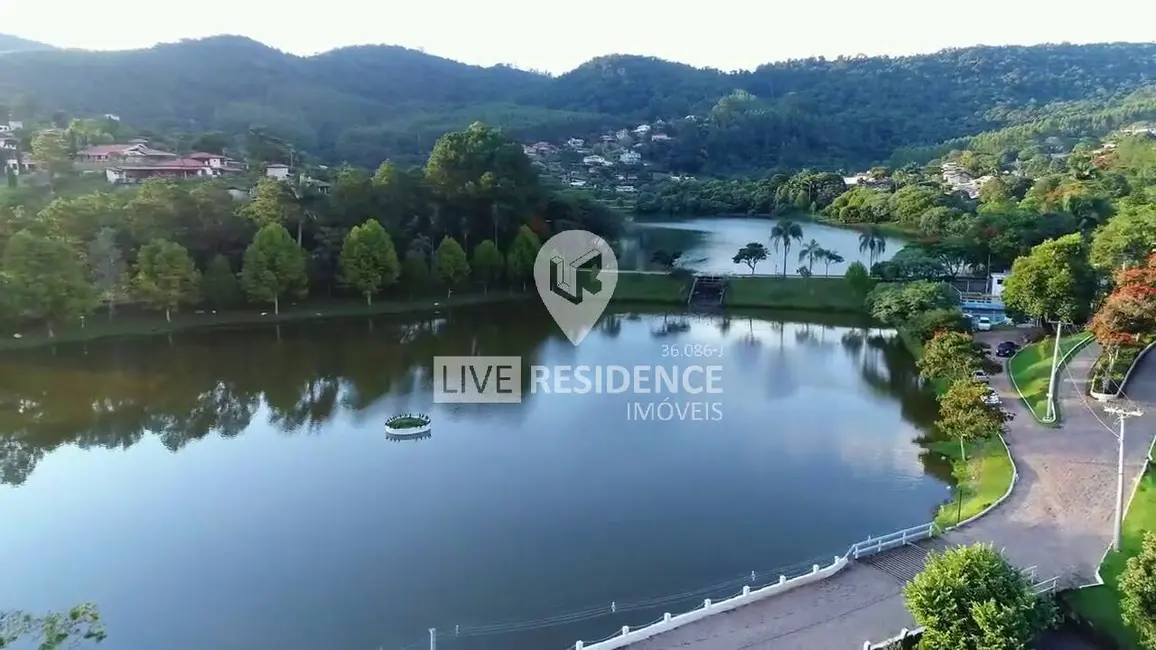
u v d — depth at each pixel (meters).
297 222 135.12
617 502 62.62
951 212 184.50
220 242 128.38
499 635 45.22
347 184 144.75
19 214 110.00
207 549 55.34
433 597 49.16
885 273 138.38
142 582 50.97
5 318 101.88
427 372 101.25
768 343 118.50
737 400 89.62
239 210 132.50
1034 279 92.06
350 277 130.75
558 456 72.94
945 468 68.81
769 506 61.59
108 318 114.88
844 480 66.69
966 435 63.34
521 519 59.75
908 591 38.09
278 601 48.75
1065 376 81.25
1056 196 171.12
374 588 50.19
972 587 36.34
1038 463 62.12
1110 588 44.41
